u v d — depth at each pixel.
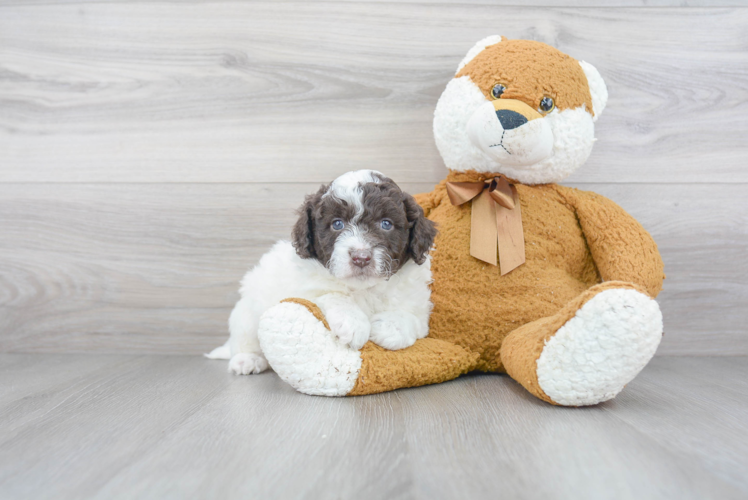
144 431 1.24
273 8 2.16
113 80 2.20
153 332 2.22
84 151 2.21
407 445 1.13
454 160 1.83
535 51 1.75
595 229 1.78
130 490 0.94
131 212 2.21
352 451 1.10
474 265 1.74
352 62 2.17
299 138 2.19
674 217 2.15
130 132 2.20
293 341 1.46
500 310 1.70
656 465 1.02
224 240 2.21
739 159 2.14
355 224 1.52
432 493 0.92
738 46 2.13
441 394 1.52
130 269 2.21
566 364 1.33
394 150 2.19
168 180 2.20
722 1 2.12
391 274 1.57
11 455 1.11
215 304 2.22
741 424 1.27
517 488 0.93
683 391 1.58
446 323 1.73
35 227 2.21
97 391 1.61
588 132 1.76
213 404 1.45
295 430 1.23
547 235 1.78
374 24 2.16
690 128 2.14
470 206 1.82
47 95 2.20
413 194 2.12
